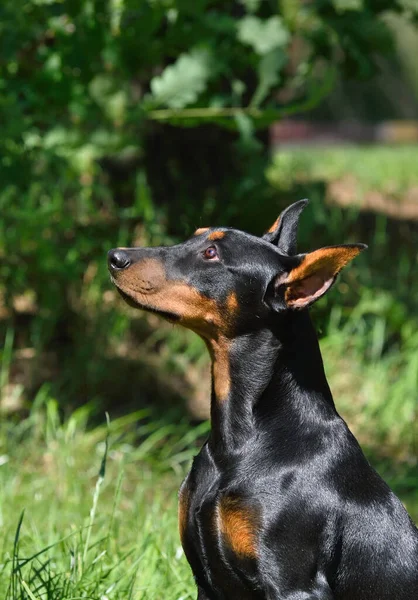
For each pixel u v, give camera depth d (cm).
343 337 1106
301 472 520
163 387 1055
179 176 1182
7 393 997
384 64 2956
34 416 918
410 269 1359
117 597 575
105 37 920
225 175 1198
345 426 547
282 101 1115
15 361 1038
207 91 994
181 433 986
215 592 542
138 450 905
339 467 527
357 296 1204
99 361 1052
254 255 553
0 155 923
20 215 973
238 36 954
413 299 1256
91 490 831
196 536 536
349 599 515
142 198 1093
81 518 741
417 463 989
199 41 948
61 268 995
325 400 550
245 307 548
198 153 1184
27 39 905
